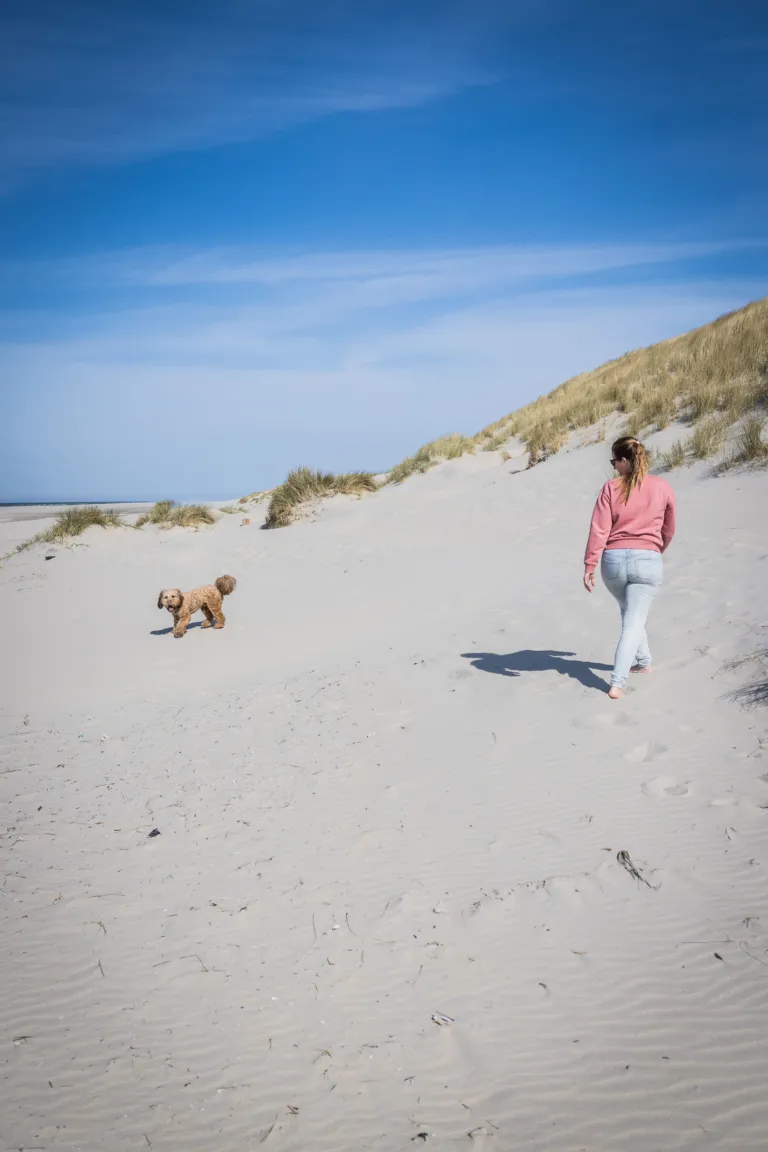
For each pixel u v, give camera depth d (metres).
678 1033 2.80
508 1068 2.72
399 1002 3.10
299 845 4.43
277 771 5.52
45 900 4.00
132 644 10.47
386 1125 2.53
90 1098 2.68
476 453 21.42
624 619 5.91
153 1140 2.50
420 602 10.61
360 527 17.02
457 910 3.65
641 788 4.54
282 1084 2.73
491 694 6.46
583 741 5.30
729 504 11.18
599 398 21.06
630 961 3.19
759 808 4.12
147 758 6.04
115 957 3.49
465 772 5.13
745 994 2.93
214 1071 2.80
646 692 5.86
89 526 18.56
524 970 3.21
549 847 4.09
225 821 4.81
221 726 6.66
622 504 5.82
